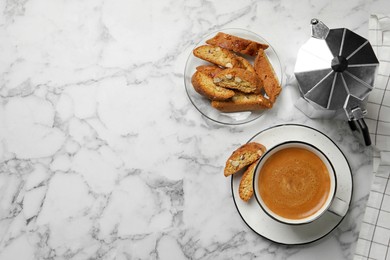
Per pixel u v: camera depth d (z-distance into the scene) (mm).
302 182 1223
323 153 1202
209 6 1353
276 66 1297
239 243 1308
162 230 1329
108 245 1342
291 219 1212
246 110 1302
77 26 1386
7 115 1392
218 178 1321
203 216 1319
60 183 1365
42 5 1400
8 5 1408
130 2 1372
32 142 1381
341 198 1247
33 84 1391
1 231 1369
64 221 1356
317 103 1159
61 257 1352
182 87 1345
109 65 1368
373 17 1280
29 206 1368
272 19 1337
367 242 1251
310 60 1156
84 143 1364
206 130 1332
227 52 1286
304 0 1333
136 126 1351
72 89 1377
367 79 1145
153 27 1362
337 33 1162
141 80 1356
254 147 1254
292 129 1265
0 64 1400
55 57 1387
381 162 1260
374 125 1259
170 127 1342
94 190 1354
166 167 1337
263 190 1228
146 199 1338
